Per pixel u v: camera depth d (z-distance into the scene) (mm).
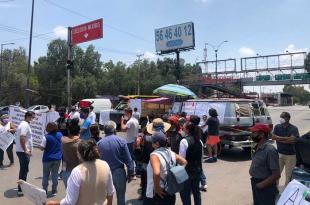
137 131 9820
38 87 73500
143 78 82500
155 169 4523
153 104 27062
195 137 6418
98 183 4270
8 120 12047
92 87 74625
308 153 5223
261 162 5164
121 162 6383
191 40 42719
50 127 8398
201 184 9016
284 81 66500
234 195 8625
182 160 4852
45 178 8391
